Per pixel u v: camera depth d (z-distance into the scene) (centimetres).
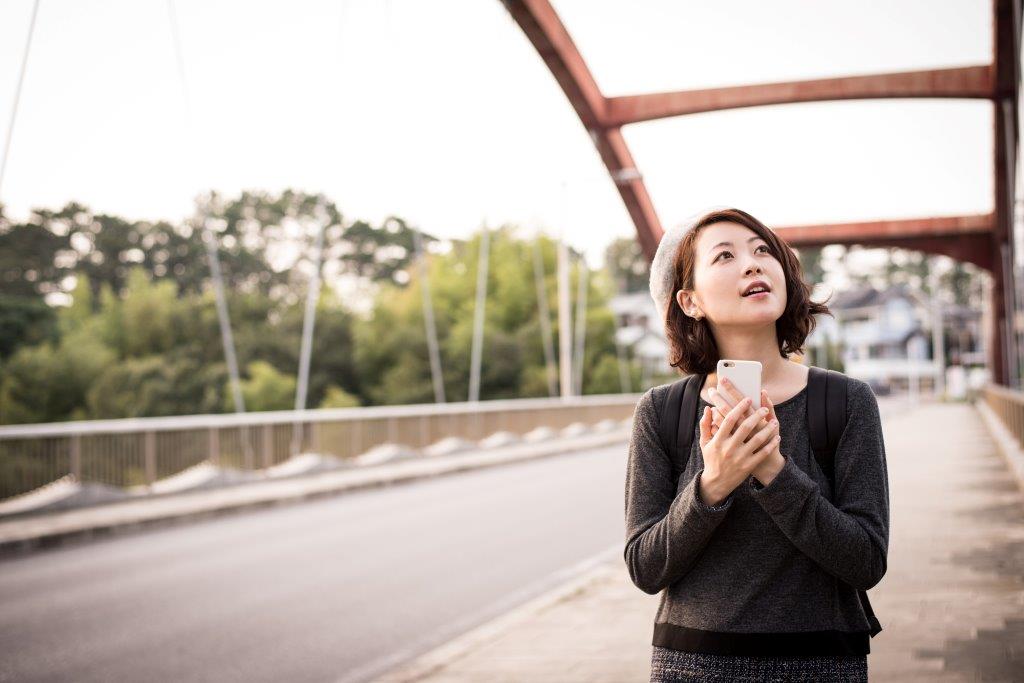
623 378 5600
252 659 564
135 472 1349
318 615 679
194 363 4478
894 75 3316
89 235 5519
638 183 3734
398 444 2052
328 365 4984
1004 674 428
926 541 845
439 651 531
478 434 2433
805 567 155
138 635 629
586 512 1252
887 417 4128
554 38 2842
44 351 4134
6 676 539
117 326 4659
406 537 1048
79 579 839
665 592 166
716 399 153
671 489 171
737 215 170
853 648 156
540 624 589
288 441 1686
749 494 157
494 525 1137
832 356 8144
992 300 5556
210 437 1497
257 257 6066
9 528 1057
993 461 1744
